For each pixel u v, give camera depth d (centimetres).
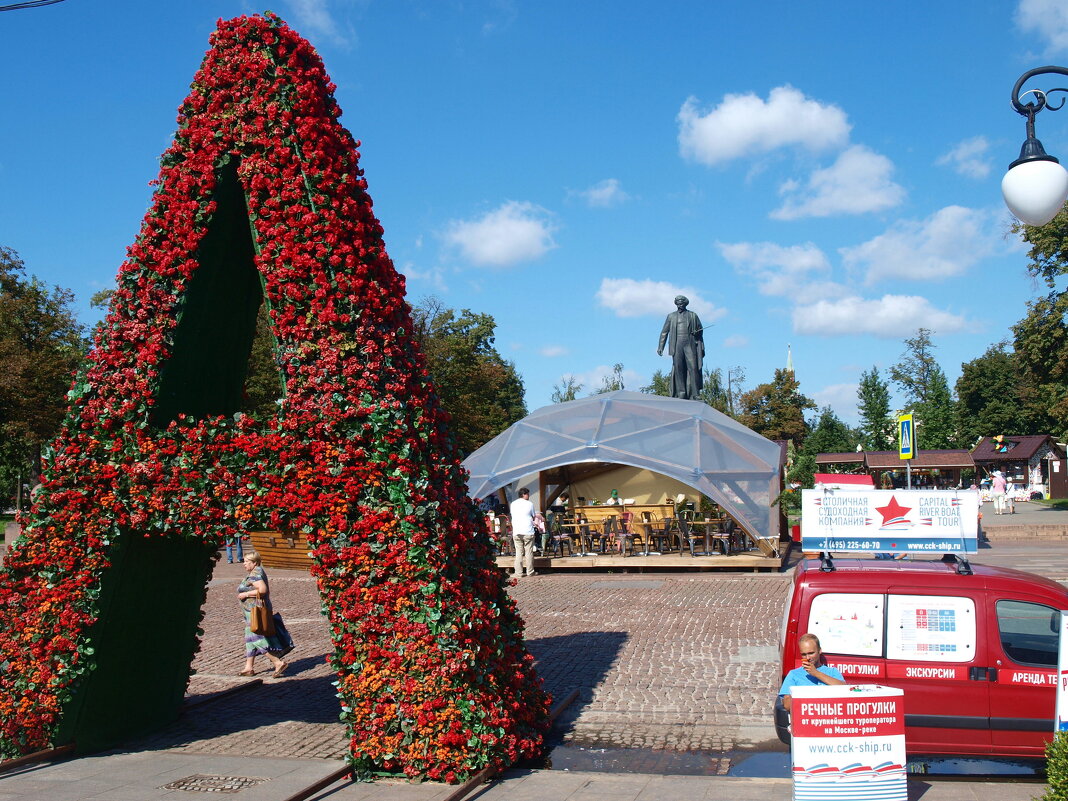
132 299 841
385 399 793
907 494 884
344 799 721
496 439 2528
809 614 811
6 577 837
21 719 816
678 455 2228
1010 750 769
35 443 3797
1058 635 772
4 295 3816
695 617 1542
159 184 846
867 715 647
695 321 3297
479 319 5803
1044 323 3459
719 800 706
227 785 746
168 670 959
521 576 2147
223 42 836
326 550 789
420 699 767
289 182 802
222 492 803
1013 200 820
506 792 740
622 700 1050
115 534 828
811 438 6769
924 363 8000
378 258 830
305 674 1223
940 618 790
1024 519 3195
